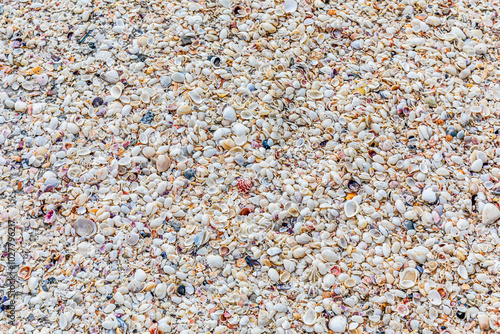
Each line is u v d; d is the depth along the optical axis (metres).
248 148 1.46
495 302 1.24
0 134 1.48
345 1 1.75
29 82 1.56
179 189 1.40
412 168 1.44
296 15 1.68
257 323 1.24
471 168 1.45
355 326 1.22
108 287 1.27
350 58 1.64
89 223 1.34
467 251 1.31
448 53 1.65
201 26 1.64
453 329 1.22
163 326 1.22
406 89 1.56
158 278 1.29
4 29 1.66
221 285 1.28
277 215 1.36
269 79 1.55
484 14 1.76
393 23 1.72
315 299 1.26
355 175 1.43
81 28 1.65
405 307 1.24
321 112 1.53
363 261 1.30
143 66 1.57
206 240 1.33
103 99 1.52
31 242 1.33
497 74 1.62
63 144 1.46
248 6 1.69
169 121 1.48
